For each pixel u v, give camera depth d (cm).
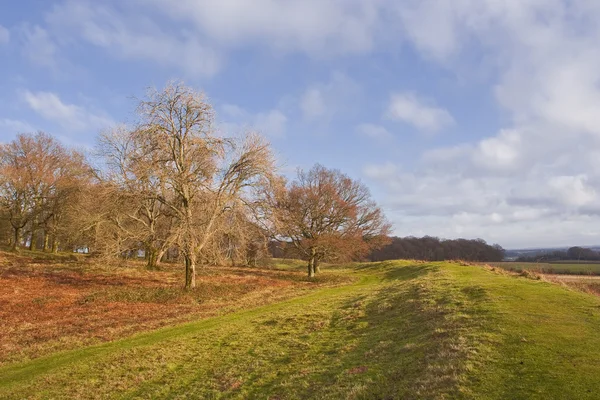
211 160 2802
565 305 1339
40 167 4956
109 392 1067
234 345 1436
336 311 1917
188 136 2744
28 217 4959
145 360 1303
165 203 2802
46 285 2802
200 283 3088
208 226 2802
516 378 759
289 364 1157
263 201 3089
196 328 1753
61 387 1109
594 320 1128
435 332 1161
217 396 977
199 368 1221
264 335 1549
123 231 3309
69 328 1778
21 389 1099
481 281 2042
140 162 2644
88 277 3216
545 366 799
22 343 1550
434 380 799
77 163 5147
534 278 2244
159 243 3441
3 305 2162
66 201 4781
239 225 2906
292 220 4472
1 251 4722
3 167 4766
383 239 5256
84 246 4644
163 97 2648
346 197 5162
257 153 2836
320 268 6309
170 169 2672
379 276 4244
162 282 3178
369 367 994
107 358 1338
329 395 848
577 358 828
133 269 3838
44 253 5153
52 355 1409
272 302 2447
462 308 1412
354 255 5066
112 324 1858
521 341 965
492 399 688
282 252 4878
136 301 2431
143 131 2580
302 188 4828
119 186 2822
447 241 9475
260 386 1012
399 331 1318
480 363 848
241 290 2967
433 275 2686
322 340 1396
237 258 3111
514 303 1395
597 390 680
